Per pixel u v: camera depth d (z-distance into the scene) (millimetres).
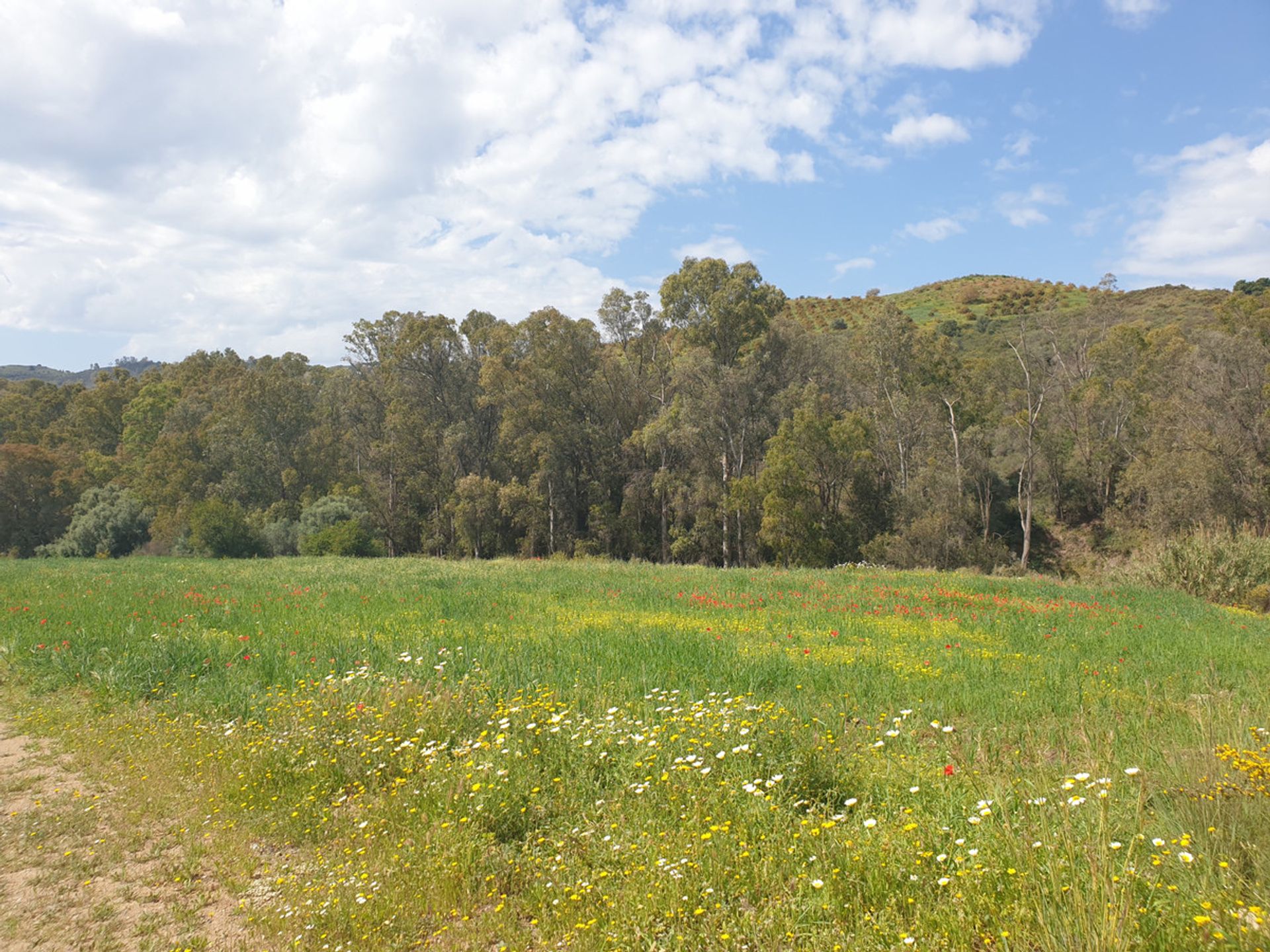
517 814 6188
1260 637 15602
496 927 4781
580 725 7832
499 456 60938
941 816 5559
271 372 66188
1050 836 4707
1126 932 3637
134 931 4973
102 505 55438
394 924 4840
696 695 9398
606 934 4418
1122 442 54219
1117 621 17359
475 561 39281
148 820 6730
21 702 10695
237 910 5215
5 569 34594
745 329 56625
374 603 19734
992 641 14383
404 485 60594
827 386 59344
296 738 8117
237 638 14008
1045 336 65438
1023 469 53188
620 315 59656
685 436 48875
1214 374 44031
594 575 28047
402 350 59156
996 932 3916
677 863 5016
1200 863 4305
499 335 57000
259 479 61719
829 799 6234
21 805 7129
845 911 4449
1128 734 7746
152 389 77375
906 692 10016
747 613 18094
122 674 11352
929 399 52094
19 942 4859
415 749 7637
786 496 46000
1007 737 8031
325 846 6160
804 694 9797
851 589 22688
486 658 11656
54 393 91062
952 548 46719
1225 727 6980
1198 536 27281
